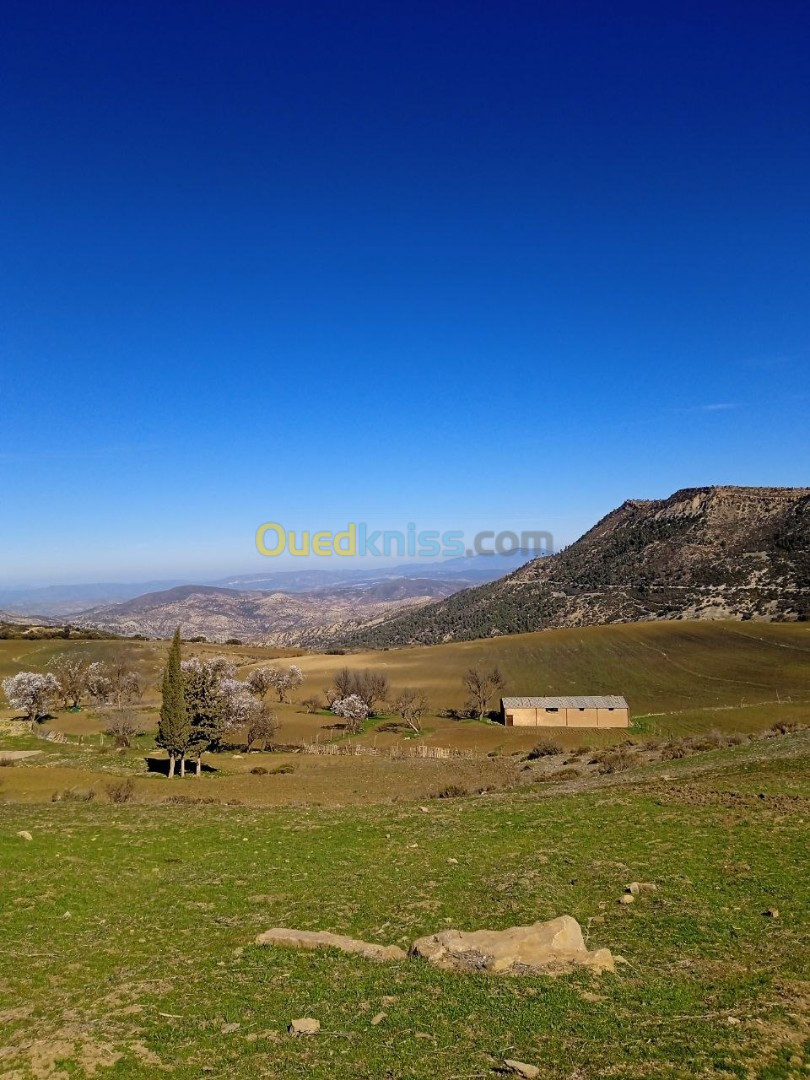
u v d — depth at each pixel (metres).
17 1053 12.07
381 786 48.28
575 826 26.98
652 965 14.96
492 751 72.69
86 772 51.16
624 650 124.81
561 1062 11.27
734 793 30.06
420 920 18.48
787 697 91.25
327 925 18.55
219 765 63.50
